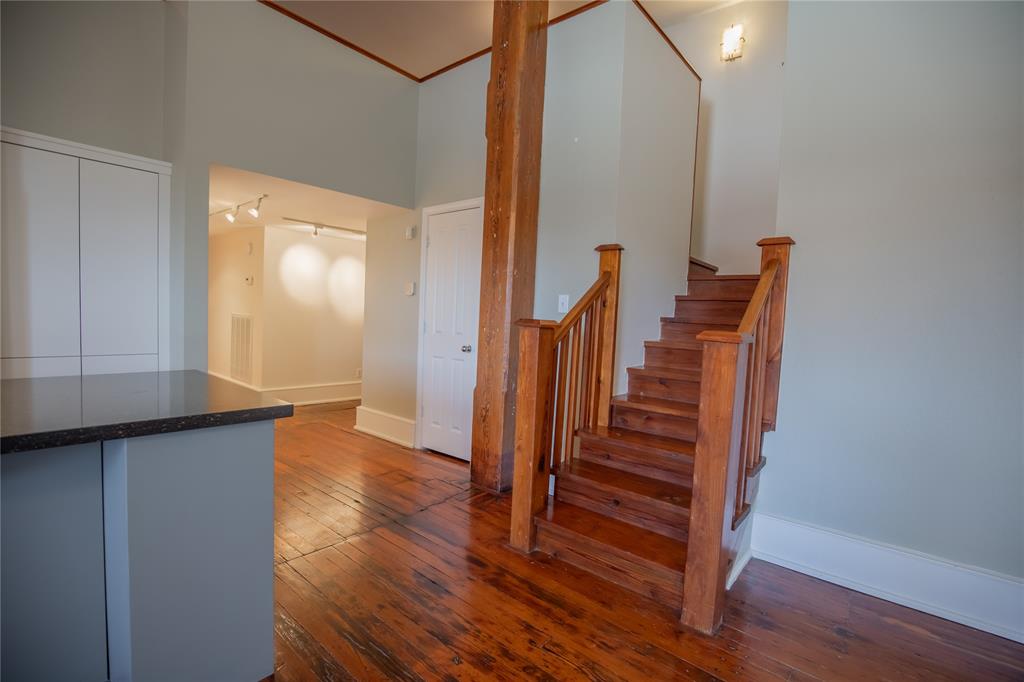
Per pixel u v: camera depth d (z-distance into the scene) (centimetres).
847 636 181
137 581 119
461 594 196
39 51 279
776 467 239
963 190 197
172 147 311
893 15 210
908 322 208
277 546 230
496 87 305
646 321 328
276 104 339
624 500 232
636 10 298
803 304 231
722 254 428
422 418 418
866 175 217
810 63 229
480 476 315
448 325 399
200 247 308
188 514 127
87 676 127
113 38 304
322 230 588
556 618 183
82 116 294
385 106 405
